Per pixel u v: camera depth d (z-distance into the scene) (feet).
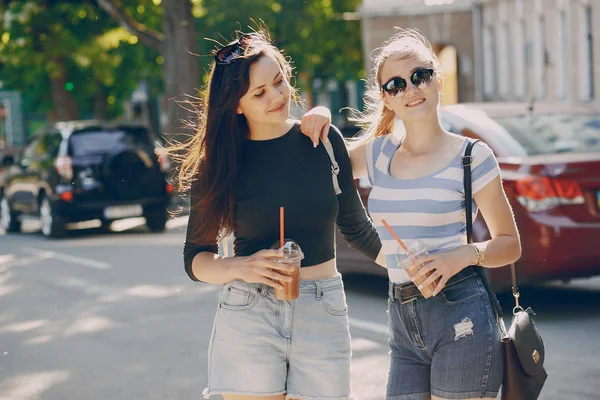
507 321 25.86
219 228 12.60
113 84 96.12
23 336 26.91
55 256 44.32
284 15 102.89
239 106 12.41
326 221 12.48
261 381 12.22
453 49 105.81
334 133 12.81
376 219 12.37
